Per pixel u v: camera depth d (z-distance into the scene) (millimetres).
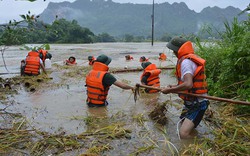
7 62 14609
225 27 8523
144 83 7180
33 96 6859
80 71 10750
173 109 5711
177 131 4484
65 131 4594
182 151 3877
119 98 6656
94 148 3898
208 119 5031
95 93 5863
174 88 4430
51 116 5328
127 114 5426
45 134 4426
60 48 28391
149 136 4387
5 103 6188
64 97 6770
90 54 19750
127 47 30594
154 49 26047
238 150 3883
